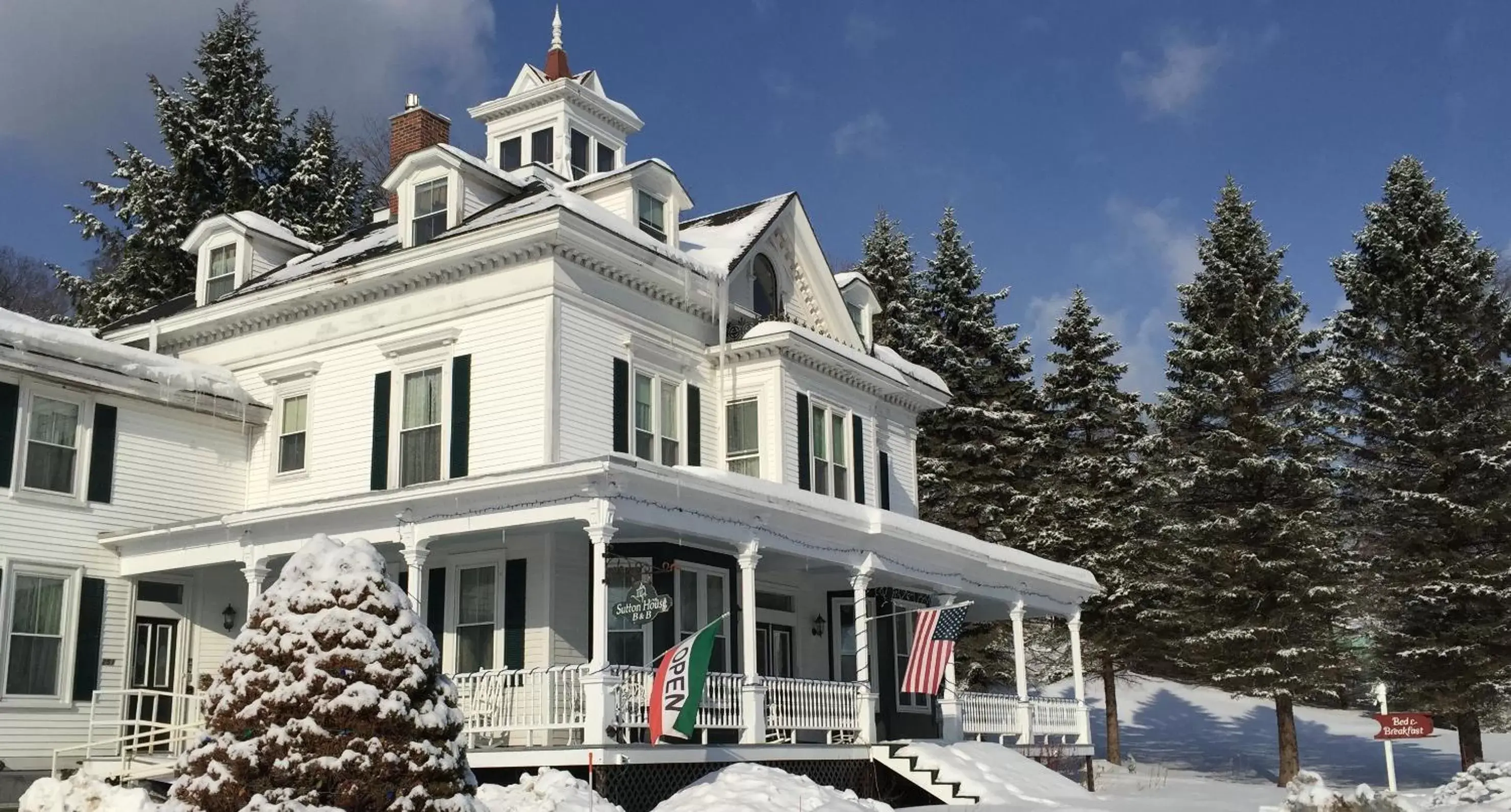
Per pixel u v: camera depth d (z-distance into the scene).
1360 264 38.75
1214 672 36.91
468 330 23.20
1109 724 39.75
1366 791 12.45
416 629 11.28
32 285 57.41
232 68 46.16
